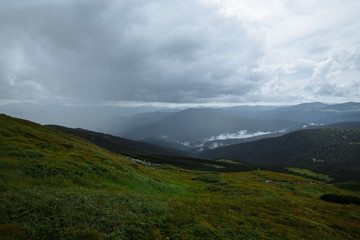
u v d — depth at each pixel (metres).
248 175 74.06
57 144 32.19
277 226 17.89
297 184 60.56
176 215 16.19
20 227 9.73
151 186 27.89
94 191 17.23
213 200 23.52
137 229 12.38
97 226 11.45
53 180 18.12
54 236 9.84
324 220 23.38
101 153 43.25
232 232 15.09
